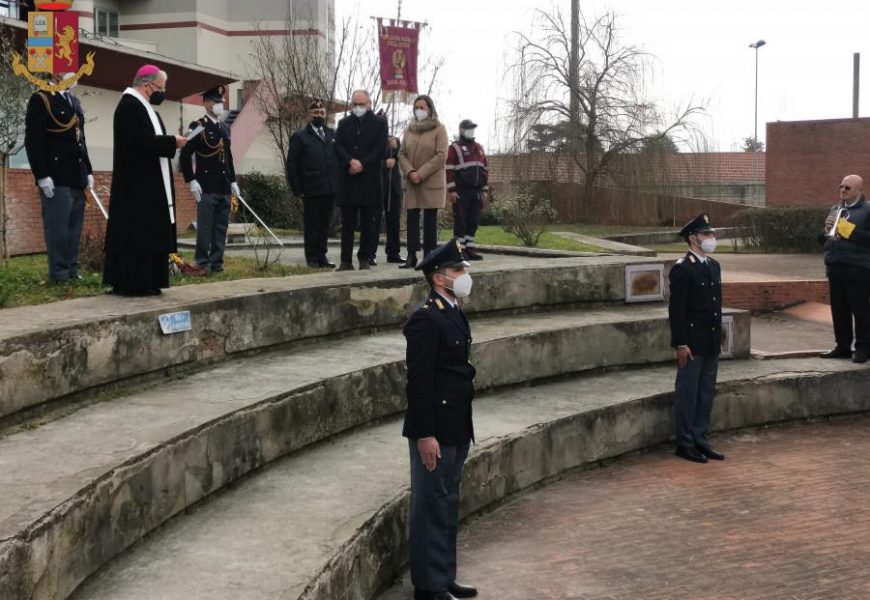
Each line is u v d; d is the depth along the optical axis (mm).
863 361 10961
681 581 5895
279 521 5301
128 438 5199
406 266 10898
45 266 9547
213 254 9922
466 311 10344
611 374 10227
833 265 11062
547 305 11211
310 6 25750
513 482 7559
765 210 22516
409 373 5359
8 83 10984
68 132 8023
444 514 5453
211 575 4496
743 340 11109
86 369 6105
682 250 21578
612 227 28516
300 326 8414
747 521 7066
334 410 7105
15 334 5539
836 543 6602
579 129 29875
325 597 4598
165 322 6859
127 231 7406
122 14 25609
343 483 6051
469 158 12406
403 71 15531
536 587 5777
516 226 16656
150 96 7543
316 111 10797
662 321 10641
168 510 5160
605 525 6945
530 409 8492
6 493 4230
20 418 5535
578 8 30047
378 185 10484
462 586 5637
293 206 21000
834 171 32312
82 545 4258
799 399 10297
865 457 8977
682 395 8844
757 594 5707
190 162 9656
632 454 8945
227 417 5820
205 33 25562
